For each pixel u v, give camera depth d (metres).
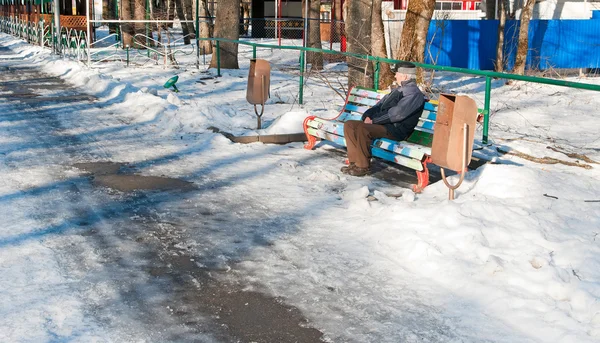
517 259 5.16
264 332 4.27
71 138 10.46
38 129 11.18
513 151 9.11
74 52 25.20
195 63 24.41
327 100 15.27
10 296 4.70
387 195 7.41
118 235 6.04
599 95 17.47
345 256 5.56
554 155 9.22
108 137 10.57
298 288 4.95
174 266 5.34
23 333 4.17
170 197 7.29
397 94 8.27
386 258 5.51
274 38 38.59
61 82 18.28
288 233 6.13
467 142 6.49
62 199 7.13
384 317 4.50
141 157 9.21
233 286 4.97
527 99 16.83
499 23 22.05
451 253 5.41
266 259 5.50
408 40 15.59
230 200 7.20
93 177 8.10
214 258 5.52
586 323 4.32
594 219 6.23
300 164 8.93
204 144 10.05
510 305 4.61
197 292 4.86
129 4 31.72
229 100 15.06
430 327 4.36
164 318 4.44
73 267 5.27
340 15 36.25
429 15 15.41
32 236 5.95
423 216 6.07
